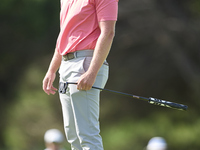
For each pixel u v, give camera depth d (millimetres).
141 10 56281
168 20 55469
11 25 61875
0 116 64500
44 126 60875
